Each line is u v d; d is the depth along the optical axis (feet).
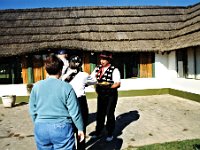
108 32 43.34
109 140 19.70
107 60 18.92
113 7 50.60
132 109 31.58
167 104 34.09
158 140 19.61
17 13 49.14
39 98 10.43
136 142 19.33
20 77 40.75
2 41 40.47
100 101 19.61
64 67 16.67
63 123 10.14
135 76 42.57
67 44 39.19
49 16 48.01
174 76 41.45
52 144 10.39
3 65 40.50
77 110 10.31
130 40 41.81
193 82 35.76
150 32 44.19
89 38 41.16
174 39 41.50
